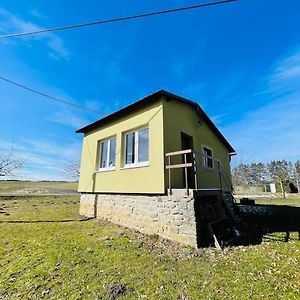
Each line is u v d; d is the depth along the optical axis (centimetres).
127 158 811
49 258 459
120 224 765
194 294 338
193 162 610
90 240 582
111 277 389
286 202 1617
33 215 902
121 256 480
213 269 424
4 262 438
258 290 346
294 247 538
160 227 621
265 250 523
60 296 332
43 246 525
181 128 795
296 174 3853
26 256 466
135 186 726
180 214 577
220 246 537
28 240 564
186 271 416
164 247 542
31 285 360
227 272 411
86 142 1078
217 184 1067
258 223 811
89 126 1027
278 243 574
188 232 551
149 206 670
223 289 352
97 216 890
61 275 393
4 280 373
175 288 356
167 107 725
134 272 410
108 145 938
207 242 562
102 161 956
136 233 661
